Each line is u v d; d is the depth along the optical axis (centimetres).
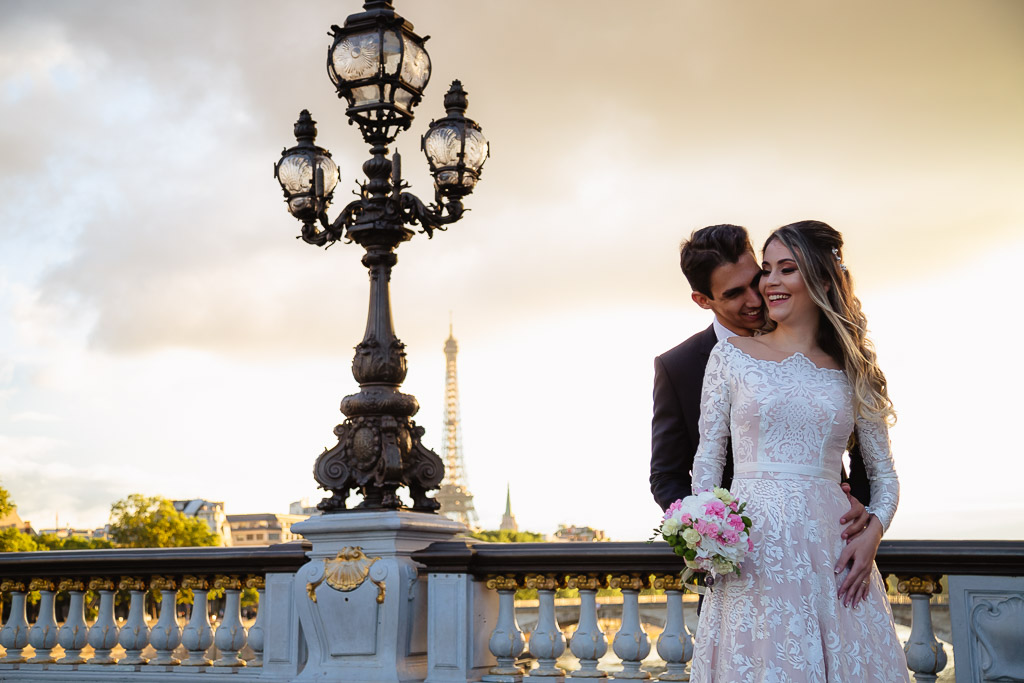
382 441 639
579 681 603
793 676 380
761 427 404
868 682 389
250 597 3631
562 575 615
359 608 623
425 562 620
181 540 8162
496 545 620
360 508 641
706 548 384
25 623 753
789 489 398
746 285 439
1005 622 522
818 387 403
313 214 695
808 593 388
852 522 404
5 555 748
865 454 420
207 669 696
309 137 706
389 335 660
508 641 620
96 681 712
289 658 660
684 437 472
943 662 537
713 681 405
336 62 672
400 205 661
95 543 8069
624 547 591
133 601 728
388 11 666
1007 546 518
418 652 633
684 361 473
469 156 679
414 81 683
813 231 417
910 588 543
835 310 411
